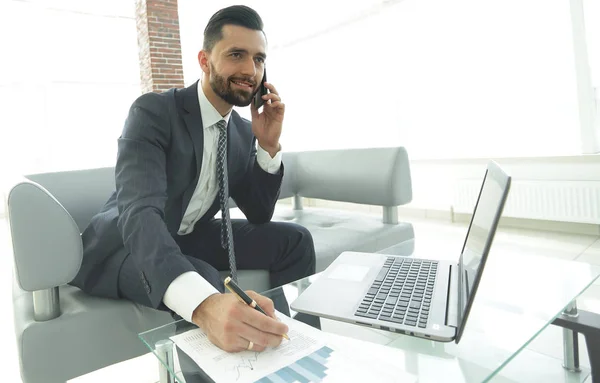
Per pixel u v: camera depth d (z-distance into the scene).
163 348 0.66
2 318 2.17
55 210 0.98
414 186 4.38
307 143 5.90
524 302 0.85
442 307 0.74
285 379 0.54
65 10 6.12
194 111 1.15
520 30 3.51
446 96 4.09
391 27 4.47
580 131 3.28
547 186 3.29
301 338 0.67
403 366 0.59
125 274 1.05
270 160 1.36
